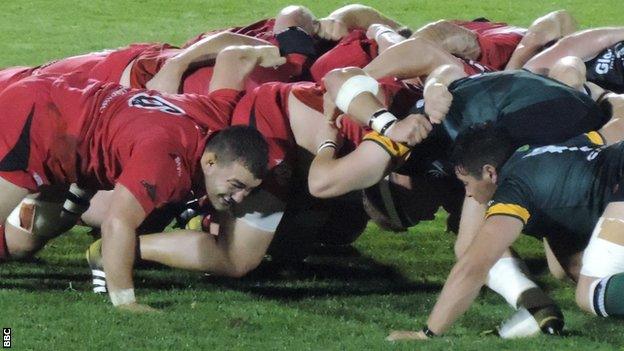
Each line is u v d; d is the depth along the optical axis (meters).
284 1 34.31
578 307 13.94
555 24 17.86
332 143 14.23
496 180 13.01
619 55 16.98
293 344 12.34
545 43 17.73
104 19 32.12
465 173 13.06
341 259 16.59
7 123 13.97
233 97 14.95
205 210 15.83
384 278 15.61
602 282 12.75
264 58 15.86
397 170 14.64
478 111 13.66
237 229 14.25
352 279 15.53
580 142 13.17
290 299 14.39
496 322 13.43
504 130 13.28
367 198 16.11
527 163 12.84
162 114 14.01
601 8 33.84
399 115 14.94
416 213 16.05
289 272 15.81
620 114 14.20
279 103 14.64
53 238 16.27
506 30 18.41
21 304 13.56
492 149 12.97
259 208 14.25
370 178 13.62
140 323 12.95
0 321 12.90
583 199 12.84
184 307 13.73
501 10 33.56
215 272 14.41
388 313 13.76
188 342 12.34
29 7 33.31
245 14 32.81
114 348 12.11
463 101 13.78
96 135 14.02
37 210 15.28
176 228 17.52
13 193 14.03
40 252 16.39
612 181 12.81
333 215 16.44
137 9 33.25
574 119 13.59
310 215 15.64
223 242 14.30
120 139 13.81
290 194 14.73
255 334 12.73
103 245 13.43
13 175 13.95
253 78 16.48
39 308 13.42
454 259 16.66
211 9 33.28
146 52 17.80
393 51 15.37
